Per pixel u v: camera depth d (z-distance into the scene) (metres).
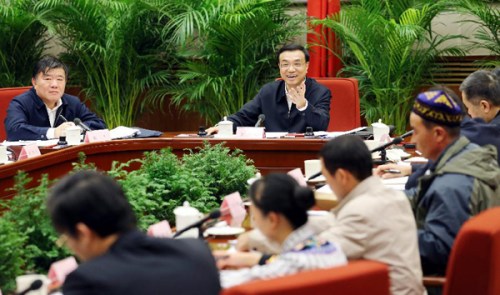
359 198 3.60
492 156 4.13
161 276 2.71
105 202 2.77
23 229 3.76
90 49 10.24
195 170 5.14
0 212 4.20
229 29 9.73
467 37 10.03
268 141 6.66
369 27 9.56
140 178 4.65
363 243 3.52
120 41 10.11
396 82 9.77
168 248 2.80
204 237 4.13
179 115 11.14
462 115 4.17
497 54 9.91
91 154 6.31
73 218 2.76
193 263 2.79
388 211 3.57
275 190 3.22
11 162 5.73
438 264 3.92
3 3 9.97
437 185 4.00
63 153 5.91
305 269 3.09
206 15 9.70
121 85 10.52
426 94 4.18
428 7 9.53
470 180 3.99
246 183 5.19
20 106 7.67
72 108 7.95
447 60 10.34
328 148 3.67
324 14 10.16
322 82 8.34
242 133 7.08
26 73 10.50
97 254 2.81
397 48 9.52
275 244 3.67
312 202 3.23
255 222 3.29
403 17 9.54
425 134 4.17
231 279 3.09
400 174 5.34
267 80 10.27
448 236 3.88
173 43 10.40
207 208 4.85
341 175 3.63
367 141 6.37
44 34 10.56
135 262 2.73
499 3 10.19
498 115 5.43
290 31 10.06
